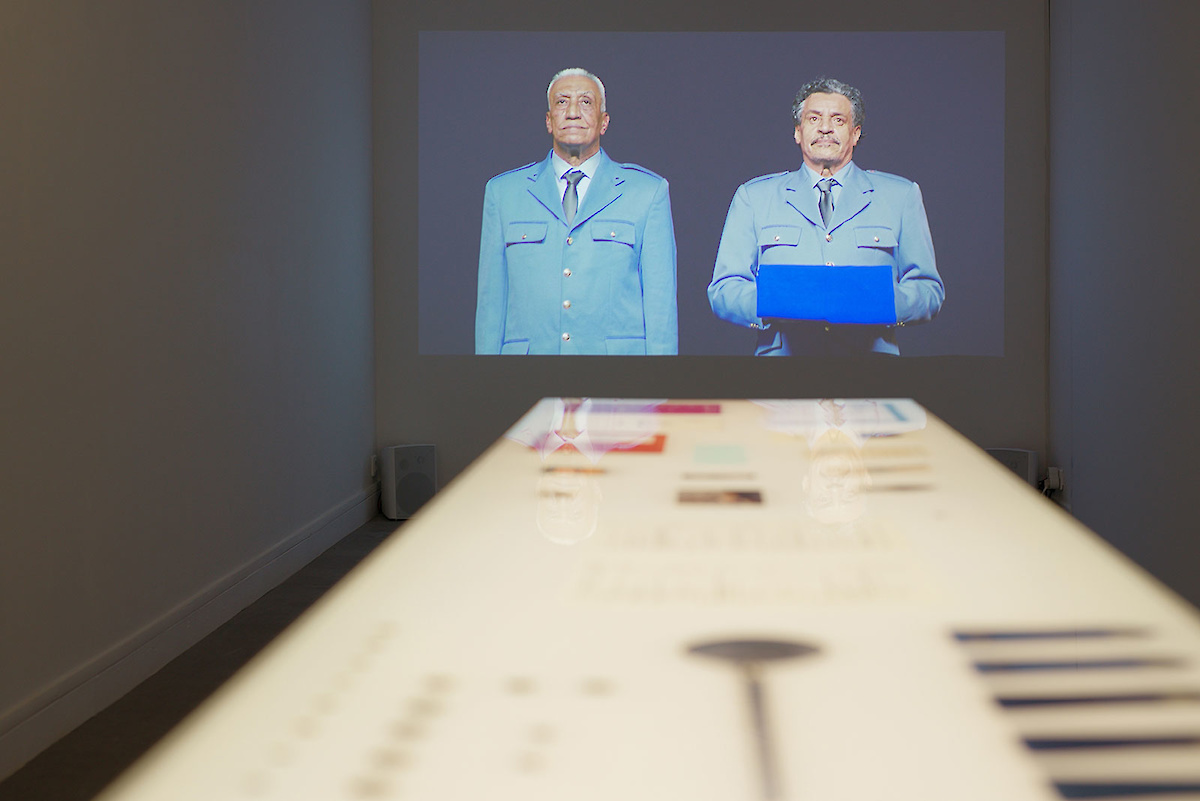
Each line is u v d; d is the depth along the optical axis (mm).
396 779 413
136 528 2811
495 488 992
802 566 708
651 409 1694
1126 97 3898
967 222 5020
